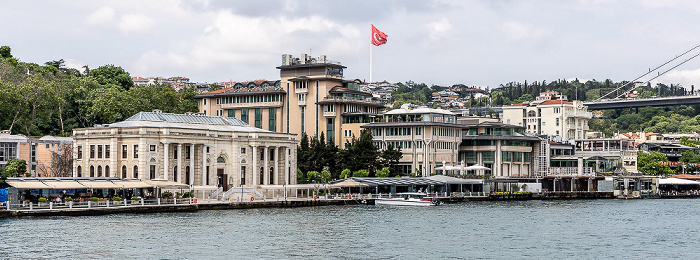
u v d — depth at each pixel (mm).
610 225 135625
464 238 113875
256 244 104500
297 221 130750
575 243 111250
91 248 98250
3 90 187625
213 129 172500
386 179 188875
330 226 124875
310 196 178625
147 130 160875
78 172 170750
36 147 177000
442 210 161000
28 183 132125
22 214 125062
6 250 95438
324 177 187250
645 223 140375
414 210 159750
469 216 146500
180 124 174125
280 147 186500
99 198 142250
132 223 122125
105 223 120938
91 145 168000
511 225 131750
